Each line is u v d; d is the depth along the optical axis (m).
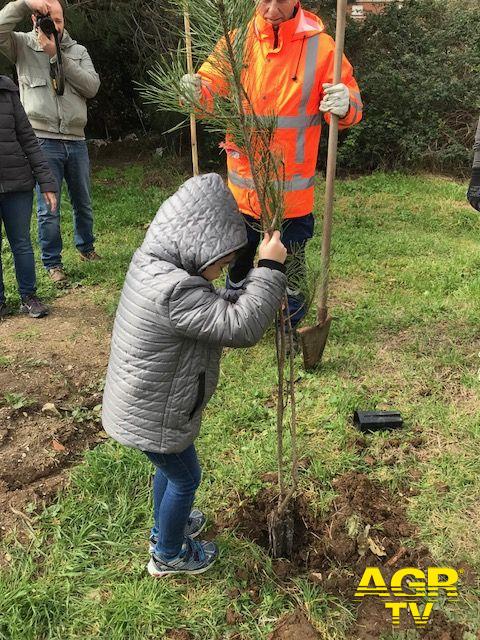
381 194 8.39
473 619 2.22
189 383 1.92
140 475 2.87
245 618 2.24
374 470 2.94
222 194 1.84
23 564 2.43
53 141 4.82
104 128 11.41
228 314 1.79
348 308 4.64
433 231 6.71
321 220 7.14
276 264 1.90
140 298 1.84
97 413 3.41
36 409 3.42
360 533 2.57
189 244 1.80
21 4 4.38
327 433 3.19
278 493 2.77
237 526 2.62
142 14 9.30
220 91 1.96
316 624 2.22
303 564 2.49
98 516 2.66
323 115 3.55
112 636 2.15
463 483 2.84
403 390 3.57
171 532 2.20
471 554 2.47
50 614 2.24
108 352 4.11
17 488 2.86
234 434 3.20
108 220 7.02
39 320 4.55
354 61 10.62
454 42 10.96
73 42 4.82
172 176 9.44
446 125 9.72
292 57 3.13
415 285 5.02
